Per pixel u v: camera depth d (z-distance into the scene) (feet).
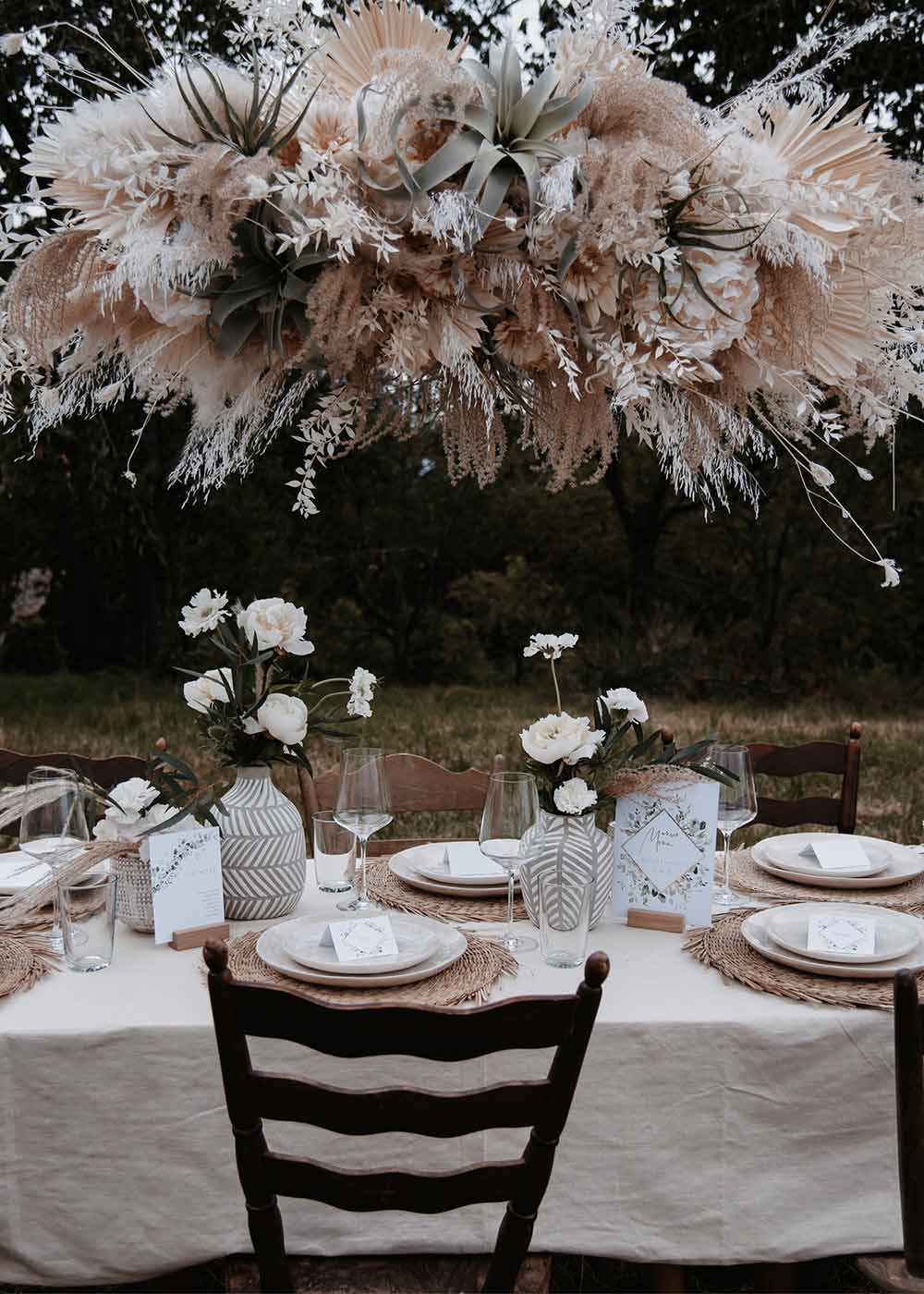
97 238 5.35
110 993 6.20
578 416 5.97
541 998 4.28
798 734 31.96
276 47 5.57
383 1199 4.49
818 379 6.05
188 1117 5.82
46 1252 5.87
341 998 5.94
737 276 5.51
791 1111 5.93
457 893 7.75
